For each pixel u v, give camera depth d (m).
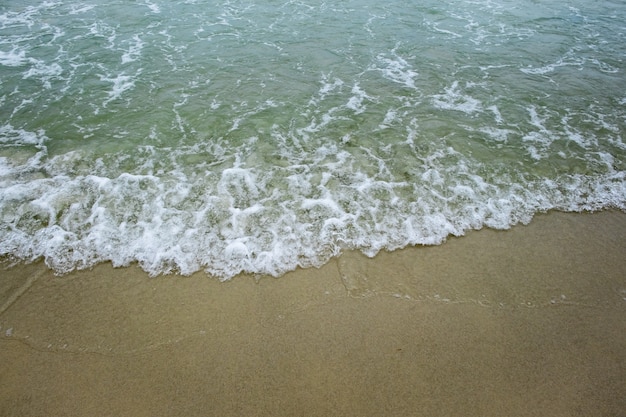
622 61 11.92
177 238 6.47
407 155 8.16
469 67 11.41
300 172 7.68
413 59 11.72
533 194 7.46
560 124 9.23
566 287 6.01
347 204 7.07
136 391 4.79
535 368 5.08
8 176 7.44
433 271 6.16
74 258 6.21
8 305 5.64
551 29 13.82
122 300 5.71
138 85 10.23
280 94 10.00
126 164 7.78
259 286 5.90
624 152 8.45
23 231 6.54
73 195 7.11
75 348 5.18
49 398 4.72
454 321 5.54
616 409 4.75
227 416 4.61
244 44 12.23
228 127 8.82
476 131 8.91
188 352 5.15
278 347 5.21
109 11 14.16
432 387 4.88
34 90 9.94
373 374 4.98
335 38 12.72
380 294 5.84
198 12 14.23
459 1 15.74
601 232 6.86
